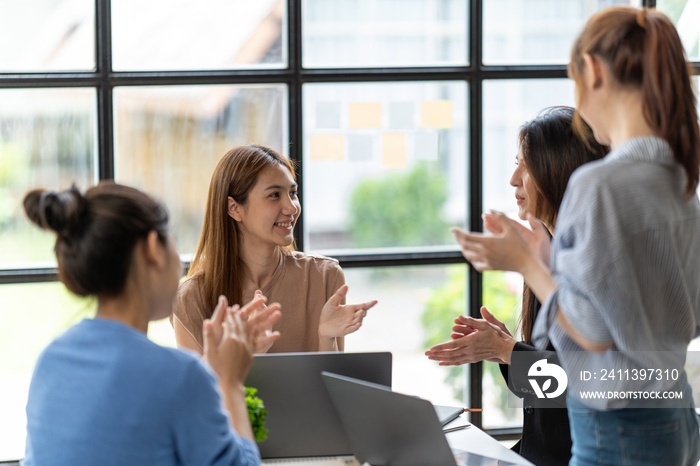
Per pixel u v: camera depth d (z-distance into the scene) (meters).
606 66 1.23
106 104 2.63
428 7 2.80
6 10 2.58
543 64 2.87
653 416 1.31
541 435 1.85
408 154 2.83
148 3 2.65
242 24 2.70
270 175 1.99
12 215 2.64
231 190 2.00
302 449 1.65
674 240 1.20
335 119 2.78
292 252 2.18
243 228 2.03
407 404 1.36
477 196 2.86
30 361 2.69
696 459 1.44
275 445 1.65
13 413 2.70
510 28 2.85
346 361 1.63
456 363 1.88
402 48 2.80
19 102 2.61
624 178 1.18
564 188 1.81
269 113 2.74
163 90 2.68
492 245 1.28
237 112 2.72
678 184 1.22
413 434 1.41
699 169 1.25
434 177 2.86
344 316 1.93
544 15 2.87
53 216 1.19
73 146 2.66
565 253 1.20
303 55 2.75
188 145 2.71
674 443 1.32
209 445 1.17
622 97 1.24
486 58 2.86
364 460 1.59
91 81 2.61
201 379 1.18
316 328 2.11
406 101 2.81
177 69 2.68
